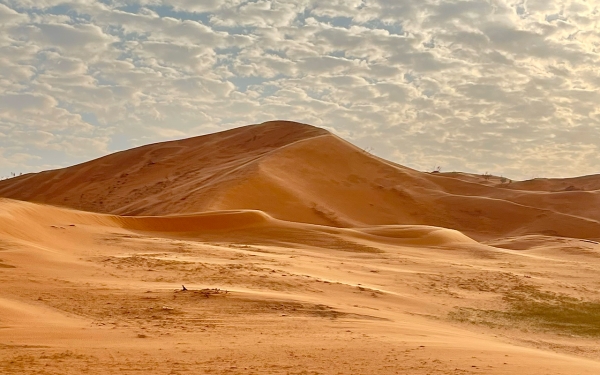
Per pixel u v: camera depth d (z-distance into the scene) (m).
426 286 28.45
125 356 11.68
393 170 112.06
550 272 36.19
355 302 21.84
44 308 16.53
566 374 10.77
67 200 118.25
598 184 139.25
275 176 95.06
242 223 51.78
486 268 36.31
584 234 89.56
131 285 20.92
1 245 26.03
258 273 25.83
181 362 11.26
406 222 94.56
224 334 14.38
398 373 10.59
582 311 25.41
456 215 97.81
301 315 17.47
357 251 43.25
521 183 143.88
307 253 38.69
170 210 80.00
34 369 10.37
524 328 21.91
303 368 10.91
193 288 20.72
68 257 26.66
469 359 11.85
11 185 139.00
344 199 97.75
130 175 124.94
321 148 112.44
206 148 132.00
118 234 40.59
